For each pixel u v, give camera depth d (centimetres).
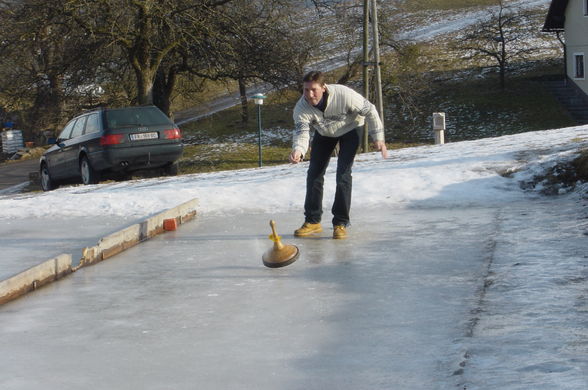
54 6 2634
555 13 4753
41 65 3228
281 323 427
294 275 557
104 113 1758
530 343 354
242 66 3041
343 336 394
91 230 872
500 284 480
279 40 3073
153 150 1748
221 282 548
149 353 384
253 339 399
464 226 727
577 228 656
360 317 430
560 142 1207
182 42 2991
